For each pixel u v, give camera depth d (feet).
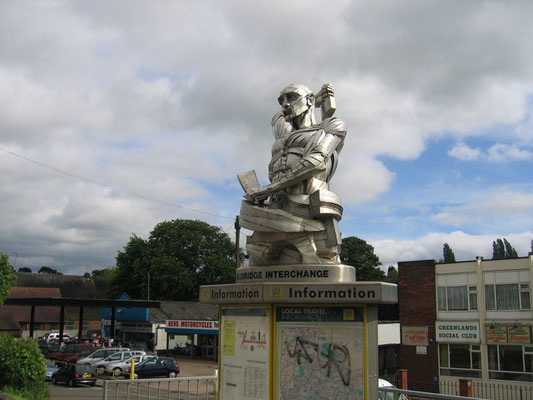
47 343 149.59
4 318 219.82
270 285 28.12
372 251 199.00
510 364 96.99
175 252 209.67
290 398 27.89
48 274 280.92
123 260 218.79
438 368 104.99
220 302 30.48
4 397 60.80
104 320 192.95
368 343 27.55
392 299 28.27
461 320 103.45
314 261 30.48
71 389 93.91
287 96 34.96
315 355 27.94
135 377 110.11
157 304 158.92
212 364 142.82
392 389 39.24
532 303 95.66
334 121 33.35
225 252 216.13
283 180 31.53
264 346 28.73
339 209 31.63
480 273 102.27
